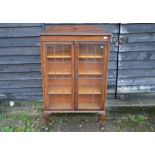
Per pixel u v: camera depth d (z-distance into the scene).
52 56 2.04
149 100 2.55
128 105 2.50
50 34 1.92
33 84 2.50
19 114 2.40
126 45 2.34
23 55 2.37
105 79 2.08
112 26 2.27
